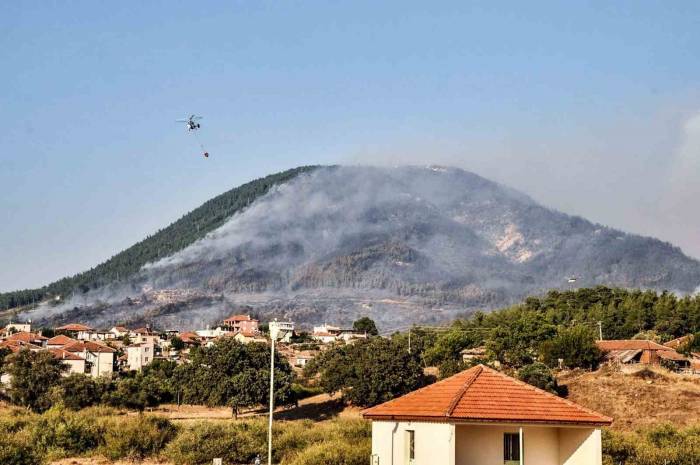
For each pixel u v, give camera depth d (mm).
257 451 90562
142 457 92375
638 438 97062
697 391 144500
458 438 57469
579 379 160750
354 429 101125
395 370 166375
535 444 59750
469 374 63219
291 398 168875
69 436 96062
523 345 198000
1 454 83562
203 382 171000
